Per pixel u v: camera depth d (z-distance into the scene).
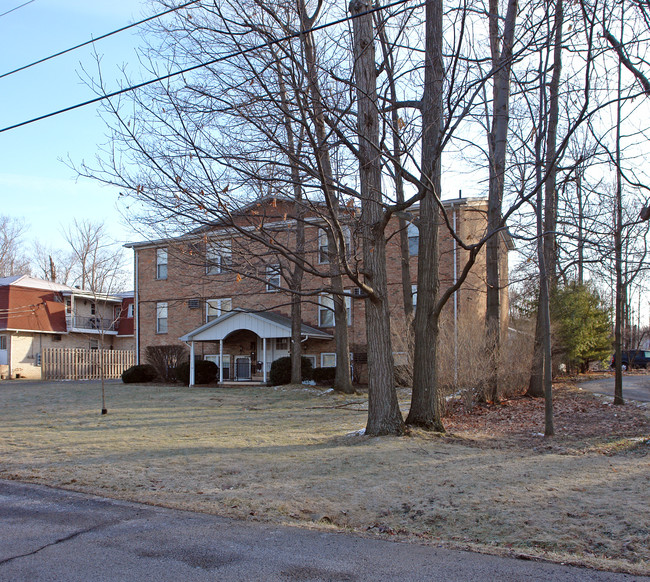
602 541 5.49
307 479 8.08
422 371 12.04
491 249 16.97
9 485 8.18
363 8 10.62
